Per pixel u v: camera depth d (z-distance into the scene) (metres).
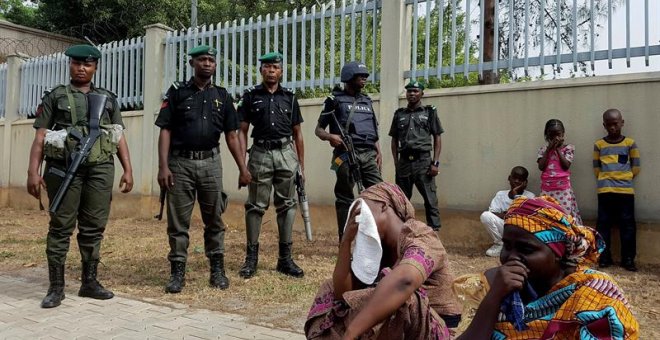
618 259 5.76
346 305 2.10
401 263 1.93
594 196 5.92
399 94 7.08
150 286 5.05
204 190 4.86
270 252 6.61
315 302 2.25
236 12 16.70
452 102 6.81
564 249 1.73
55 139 4.37
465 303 2.06
